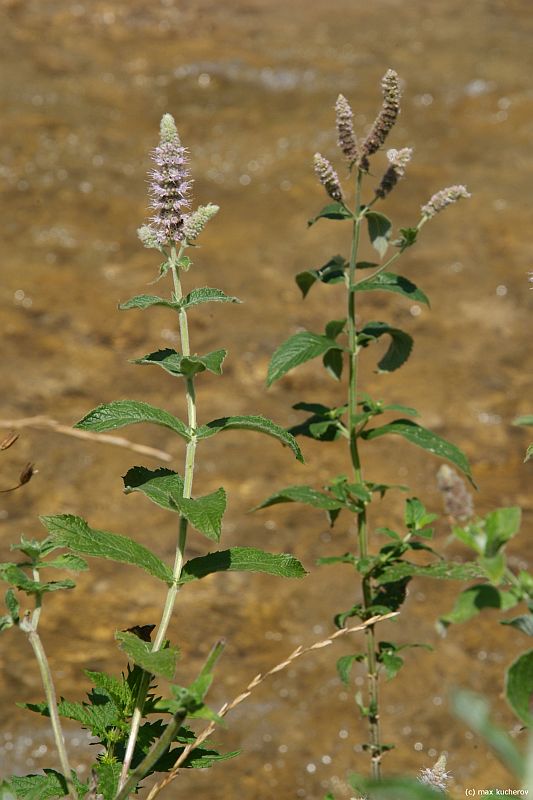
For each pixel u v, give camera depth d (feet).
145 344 30.73
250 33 48.47
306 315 32.12
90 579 22.94
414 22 49.88
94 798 6.39
